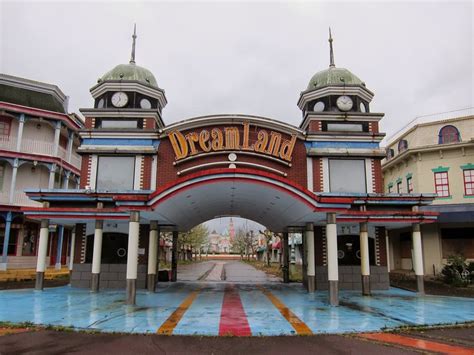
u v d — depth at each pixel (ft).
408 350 25.89
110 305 42.96
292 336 29.35
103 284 60.39
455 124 84.43
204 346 26.48
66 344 26.73
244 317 36.35
